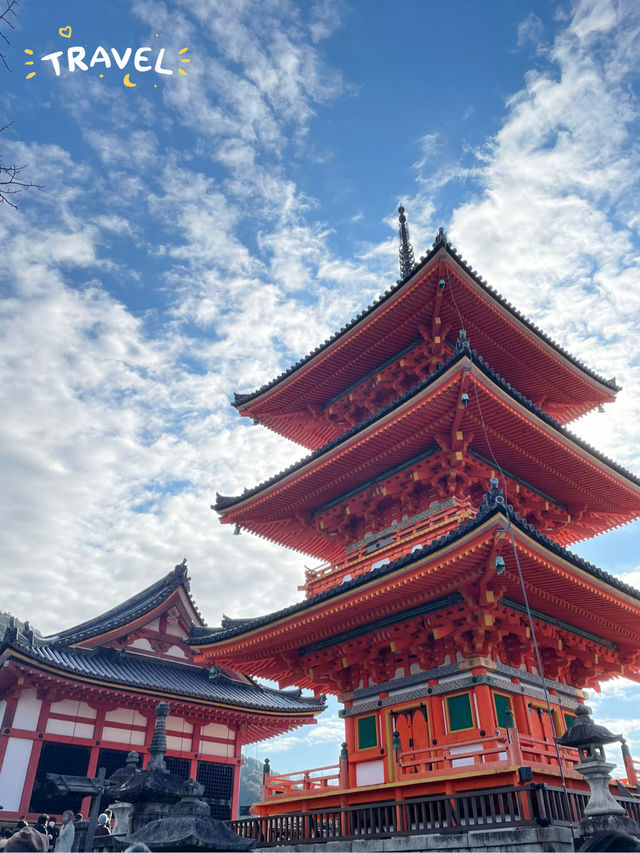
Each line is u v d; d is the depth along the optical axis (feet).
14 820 91.20
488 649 60.54
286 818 64.54
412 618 63.21
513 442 73.51
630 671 79.82
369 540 80.12
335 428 100.12
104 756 103.71
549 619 66.59
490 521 51.47
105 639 117.91
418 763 55.57
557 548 56.08
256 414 100.07
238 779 118.01
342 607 63.31
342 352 88.43
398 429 71.67
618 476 79.61
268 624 69.87
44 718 99.60
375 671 68.03
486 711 57.36
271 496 84.12
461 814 50.31
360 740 67.31
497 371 91.45
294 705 132.98
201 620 134.00
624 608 65.51
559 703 68.23
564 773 52.60
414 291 79.05
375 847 53.62
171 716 114.21
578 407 99.45
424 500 76.43
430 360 84.33
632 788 60.18
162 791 47.32
